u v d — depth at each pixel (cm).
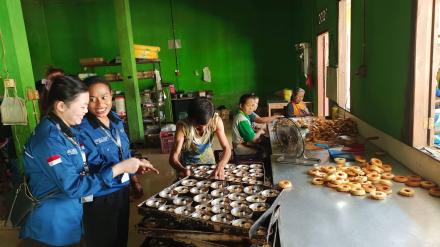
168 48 820
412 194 178
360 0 324
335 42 432
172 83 816
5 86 311
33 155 154
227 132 686
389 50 255
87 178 163
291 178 215
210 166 245
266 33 822
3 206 316
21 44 316
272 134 333
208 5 809
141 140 610
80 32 793
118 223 209
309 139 306
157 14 805
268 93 844
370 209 166
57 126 158
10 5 303
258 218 147
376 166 220
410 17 218
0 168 374
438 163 185
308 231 147
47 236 166
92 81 199
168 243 189
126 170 179
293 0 793
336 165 235
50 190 160
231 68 836
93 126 197
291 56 826
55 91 155
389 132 258
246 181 217
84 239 198
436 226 147
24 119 313
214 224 149
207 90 833
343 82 420
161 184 417
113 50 799
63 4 782
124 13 568
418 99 215
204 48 826
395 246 133
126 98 598
